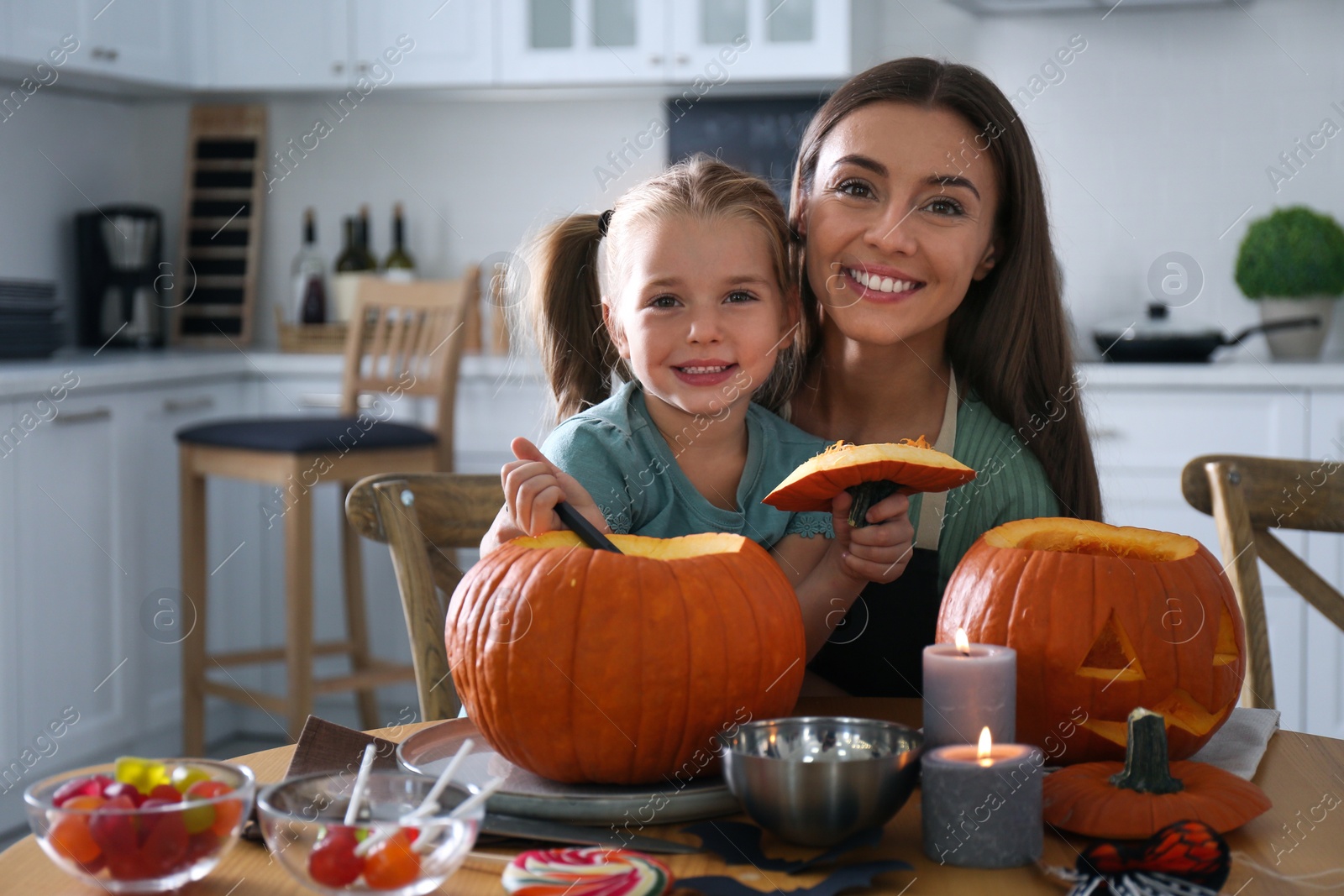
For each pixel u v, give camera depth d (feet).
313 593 9.32
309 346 9.73
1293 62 8.92
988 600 2.53
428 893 1.86
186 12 9.68
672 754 2.33
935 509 3.56
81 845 1.85
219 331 10.45
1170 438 7.91
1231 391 7.80
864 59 9.21
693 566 2.39
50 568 7.58
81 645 7.87
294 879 1.98
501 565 2.42
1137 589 2.47
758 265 3.33
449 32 9.39
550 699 2.25
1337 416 7.67
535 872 1.87
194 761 2.13
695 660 2.28
